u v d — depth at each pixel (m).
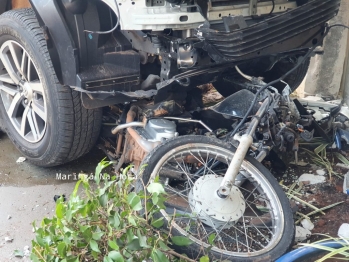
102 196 2.41
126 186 2.47
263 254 2.57
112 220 2.32
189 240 2.41
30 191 3.42
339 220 3.06
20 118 3.81
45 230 2.44
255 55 2.96
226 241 2.78
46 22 3.05
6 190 3.43
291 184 3.46
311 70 4.70
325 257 2.38
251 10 3.07
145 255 2.34
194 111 3.39
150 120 3.14
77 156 3.54
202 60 2.89
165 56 2.96
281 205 2.75
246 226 2.76
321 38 3.31
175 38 2.85
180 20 2.69
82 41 3.03
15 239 2.93
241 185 3.12
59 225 2.35
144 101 3.39
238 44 2.83
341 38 4.50
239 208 2.67
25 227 3.04
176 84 3.09
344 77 4.64
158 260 2.21
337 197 3.29
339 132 3.79
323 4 3.11
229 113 3.13
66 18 2.98
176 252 2.48
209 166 3.06
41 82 3.30
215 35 2.76
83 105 3.10
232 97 3.16
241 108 3.10
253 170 2.85
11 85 3.81
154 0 2.74
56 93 3.20
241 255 2.55
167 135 3.04
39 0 3.03
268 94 3.00
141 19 2.72
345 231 2.89
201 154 2.87
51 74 3.20
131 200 2.31
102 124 3.58
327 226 3.01
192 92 3.52
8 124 3.83
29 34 3.26
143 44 3.09
